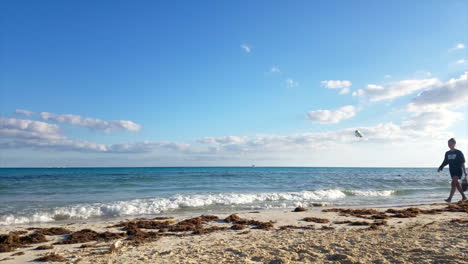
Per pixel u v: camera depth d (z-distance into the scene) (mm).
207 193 23312
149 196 21078
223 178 45781
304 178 47281
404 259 4910
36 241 8414
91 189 27125
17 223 12477
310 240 7227
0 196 21406
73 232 9734
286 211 14211
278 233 9023
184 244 7629
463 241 6059
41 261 6328
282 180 41438
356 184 34500
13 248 7715
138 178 43812
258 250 6121
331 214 12812
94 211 14680
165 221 11312
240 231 9609
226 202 18203
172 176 51312
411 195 24156
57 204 16875
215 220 11750
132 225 10531
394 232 7746
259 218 11898
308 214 12844
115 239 8586
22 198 20125
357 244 6297
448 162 11328
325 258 5320
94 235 8984
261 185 32406
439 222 9609
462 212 12680
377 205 17328
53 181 36875
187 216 13555
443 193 25906
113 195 21984
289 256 5500
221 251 6266
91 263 5672
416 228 8523
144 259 5812
